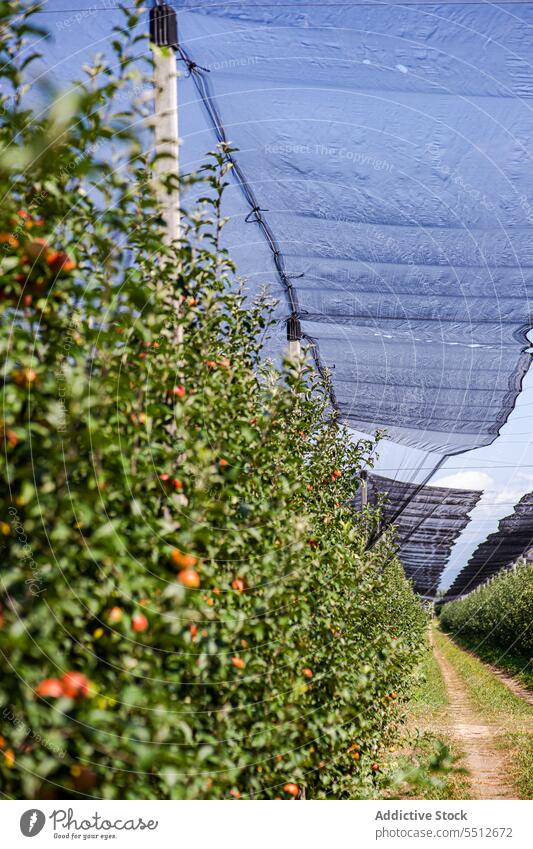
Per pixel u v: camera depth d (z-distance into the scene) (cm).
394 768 595
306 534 397
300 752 376
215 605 298
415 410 901
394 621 1023
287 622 351
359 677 469
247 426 337
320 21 399
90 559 240
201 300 340
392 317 718
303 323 764
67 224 239
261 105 459
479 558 2395
